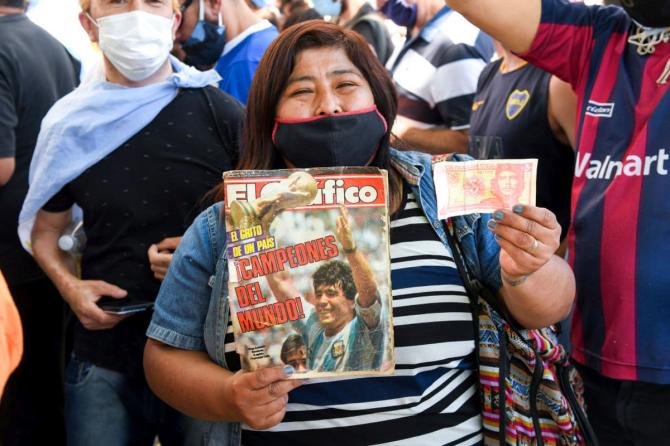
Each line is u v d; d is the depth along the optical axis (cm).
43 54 296
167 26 238
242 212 140
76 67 332
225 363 157
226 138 235
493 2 203
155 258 221
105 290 226
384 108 167
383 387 153
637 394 187
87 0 237
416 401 153
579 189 198
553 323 158
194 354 164
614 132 192
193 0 307
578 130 204
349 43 163
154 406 232
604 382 196
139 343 230
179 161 228
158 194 227
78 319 238
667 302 180
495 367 157
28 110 288
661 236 180
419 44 340
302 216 140
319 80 159
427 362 154
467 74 322
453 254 159
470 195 136
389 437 153
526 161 135
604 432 201
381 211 141
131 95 232
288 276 140
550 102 248
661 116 183
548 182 256
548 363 164
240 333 139
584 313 196
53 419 302
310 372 138
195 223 167
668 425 185
